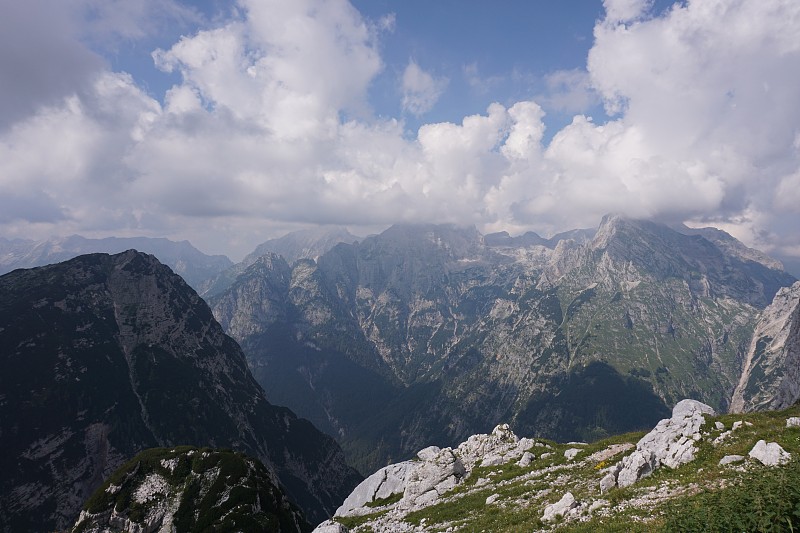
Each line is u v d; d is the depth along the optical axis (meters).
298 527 96.00
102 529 86.12
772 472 23.08
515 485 55.50
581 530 30.28
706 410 58.53
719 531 20.27
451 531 43.94
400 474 79.75
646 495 33.91
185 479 93.81
